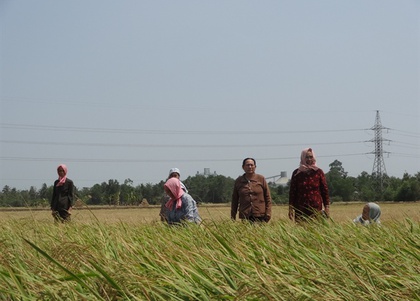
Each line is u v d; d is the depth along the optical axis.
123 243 8.03
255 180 14.86
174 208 13.95
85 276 5.93
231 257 6.89
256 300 5.43
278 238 8.89
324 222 10.77
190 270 6.00
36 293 5.95
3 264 6.84
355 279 5.77
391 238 8.88
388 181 80.88
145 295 5.58
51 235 11.31
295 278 6.02
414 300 5.43
